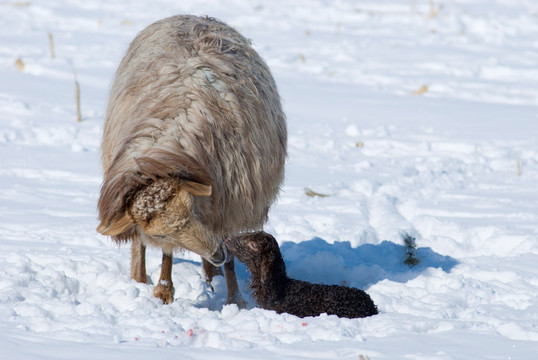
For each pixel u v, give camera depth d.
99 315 18.61
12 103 49.62
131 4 96.19
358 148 44.72
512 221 31.58
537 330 18.11
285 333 17.77
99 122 47.47
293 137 46.06
